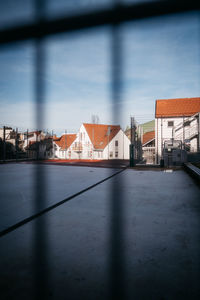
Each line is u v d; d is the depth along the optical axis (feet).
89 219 14.25
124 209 16.85
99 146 139.13
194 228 12.47
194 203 18.84
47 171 49.83
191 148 85.25
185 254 9.13
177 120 89.86
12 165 70.49
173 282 7.06
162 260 8.58
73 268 7.93
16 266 8.09
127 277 7.32
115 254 9.08
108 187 27.68
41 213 15.74
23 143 121.08
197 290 6.63
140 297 6.27
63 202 19.45
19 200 19.76
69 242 10.40
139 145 82.28
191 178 36.91
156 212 15.98
